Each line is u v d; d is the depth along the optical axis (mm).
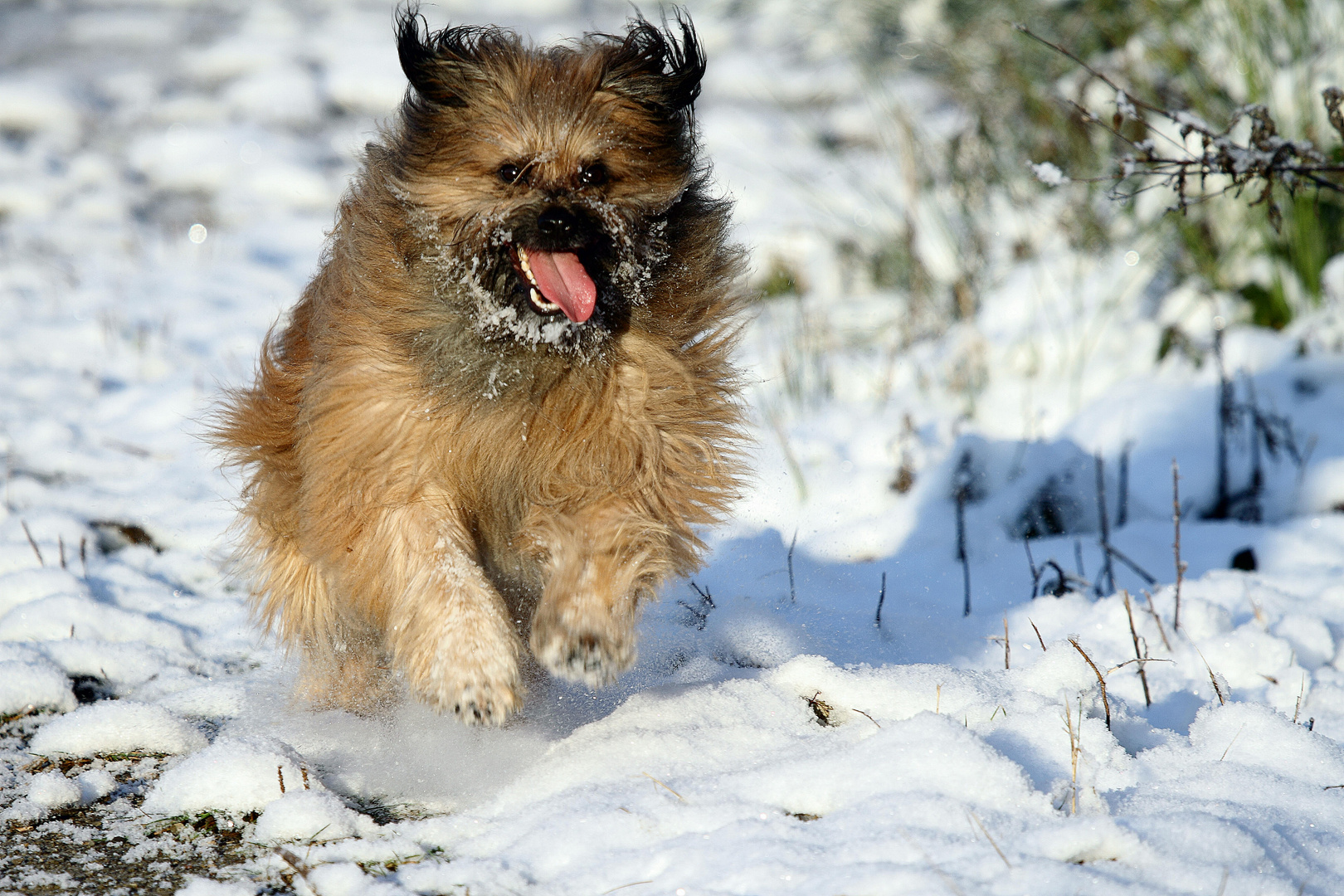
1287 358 12016
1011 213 15797
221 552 9500
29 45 27594
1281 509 10141
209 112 23375
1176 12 14500
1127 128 13297
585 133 6211
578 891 4934
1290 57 13203
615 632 6051
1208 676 7188
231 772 6035
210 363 13617
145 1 31750
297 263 17438
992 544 9945
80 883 5375
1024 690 6531
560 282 6098
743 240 17062
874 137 20219
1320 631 7664
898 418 12125
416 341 6324
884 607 8695
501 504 6633
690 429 6672
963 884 4551
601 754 6016
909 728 5559
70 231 18125
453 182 6281
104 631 7953
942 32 19297
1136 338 13016
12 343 13891
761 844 4961
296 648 7465
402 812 6012
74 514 9852
